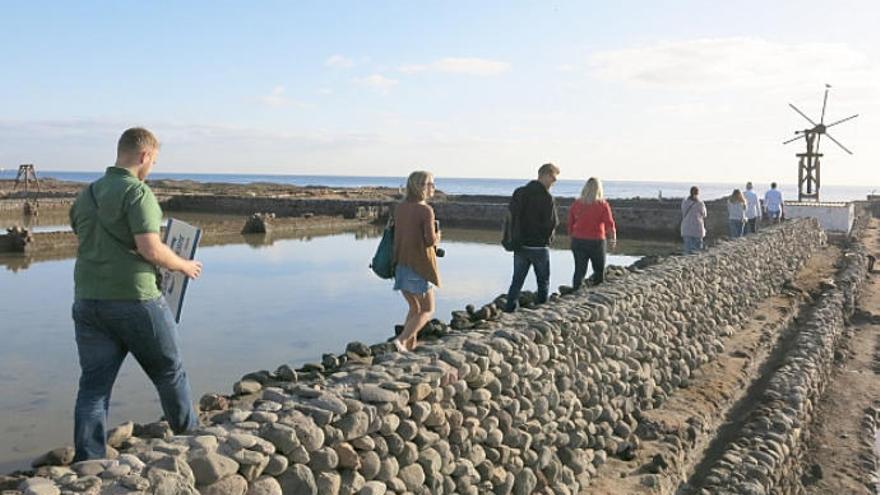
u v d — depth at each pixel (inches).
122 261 156.9
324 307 527.5
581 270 402.3
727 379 375.9
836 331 530.0
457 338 228.2
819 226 1024.2
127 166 161.2
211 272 710.5
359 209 1553.9
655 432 291.9
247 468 135.0
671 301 372.8
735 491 262.5
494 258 888.9
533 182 350.6
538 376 236.7
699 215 636.1
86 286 157.9
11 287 599.8
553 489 230.7
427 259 276.1
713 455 305.0
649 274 386.9
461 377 199.6
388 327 462.3
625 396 297.4
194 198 1846.7
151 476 120.4
